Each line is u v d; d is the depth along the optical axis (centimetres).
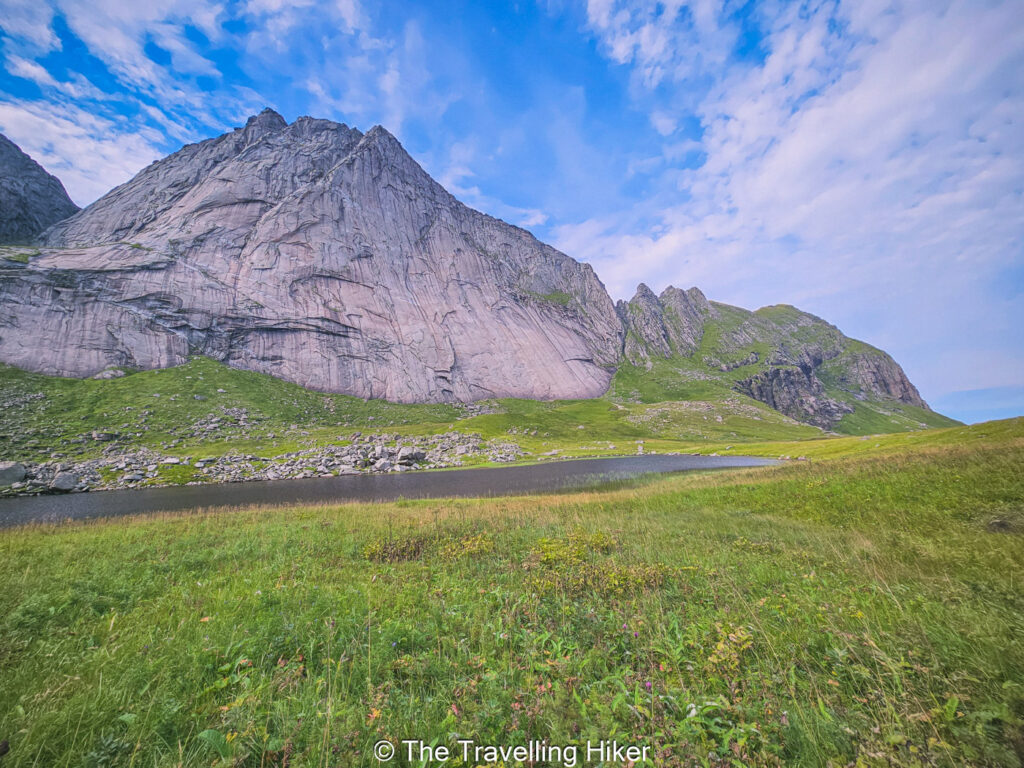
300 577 1071
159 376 13188
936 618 592
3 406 9694
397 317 19900
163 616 780
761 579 925
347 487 5591
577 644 623
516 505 2603
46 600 857
